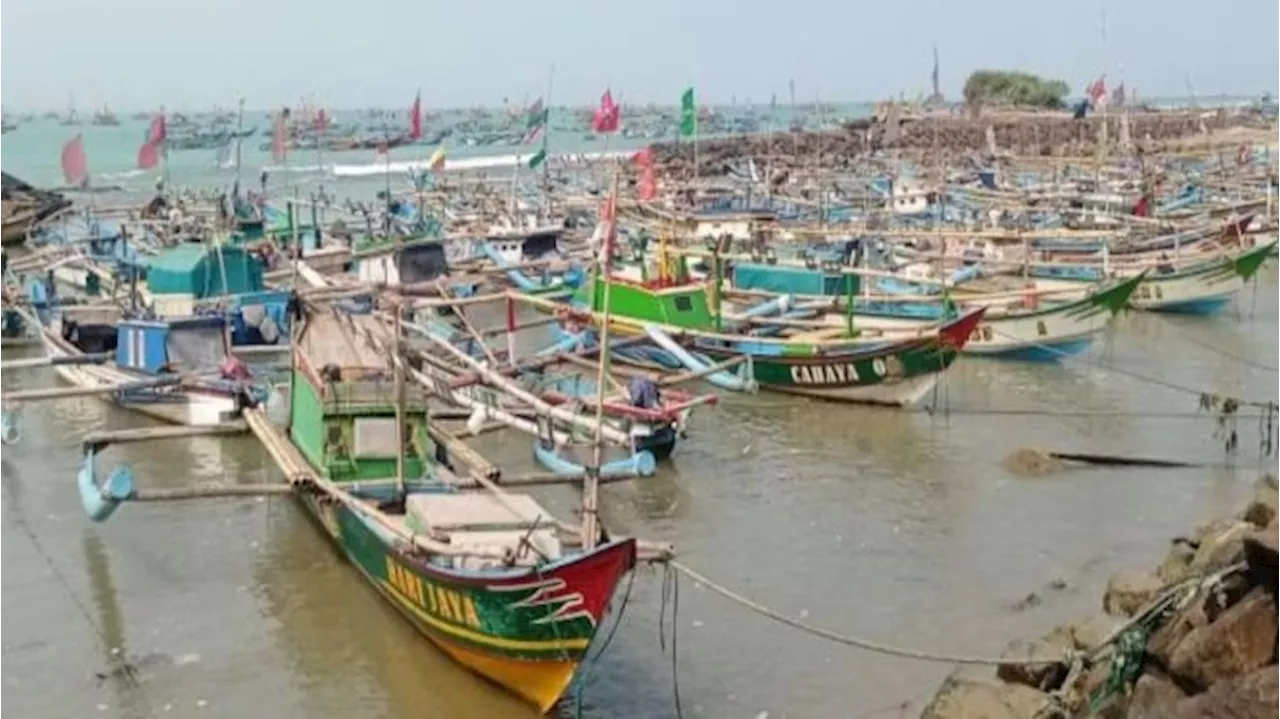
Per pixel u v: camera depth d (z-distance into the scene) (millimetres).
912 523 26375
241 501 27344
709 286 39656
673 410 29859
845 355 35094
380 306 35094
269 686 19219
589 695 18781
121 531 25594
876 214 67938
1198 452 31328
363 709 18531
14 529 25734
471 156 135250
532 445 30562
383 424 22859
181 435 26828
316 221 62906
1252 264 48969
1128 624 16875
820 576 23453
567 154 128375
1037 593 22484
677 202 77062
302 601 22172
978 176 90000
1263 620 14531
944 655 19828
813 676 19406
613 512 26922
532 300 39844
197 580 23141
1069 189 78750
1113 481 29047
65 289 50281
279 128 98188
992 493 28328
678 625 21219
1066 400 36719
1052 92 172625
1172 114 155000
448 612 18859
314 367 24172
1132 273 45625
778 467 30359
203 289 43250
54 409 35188
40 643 20609
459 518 19484
